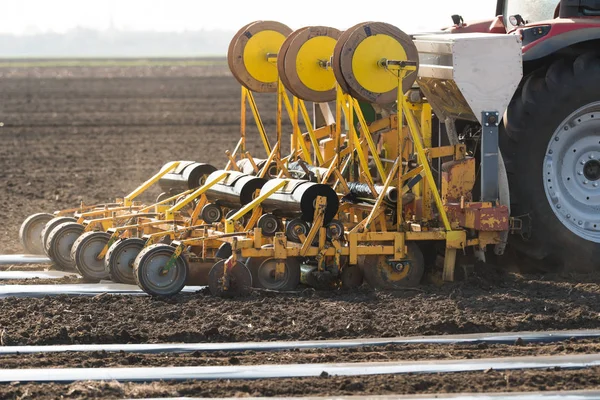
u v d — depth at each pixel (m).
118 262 22.64
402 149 23.47
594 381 15.84
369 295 21.69
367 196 23.41
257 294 21.62
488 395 15.05
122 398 15.21
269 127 74.25
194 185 27.14
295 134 26.94
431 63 23.55
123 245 22.67
